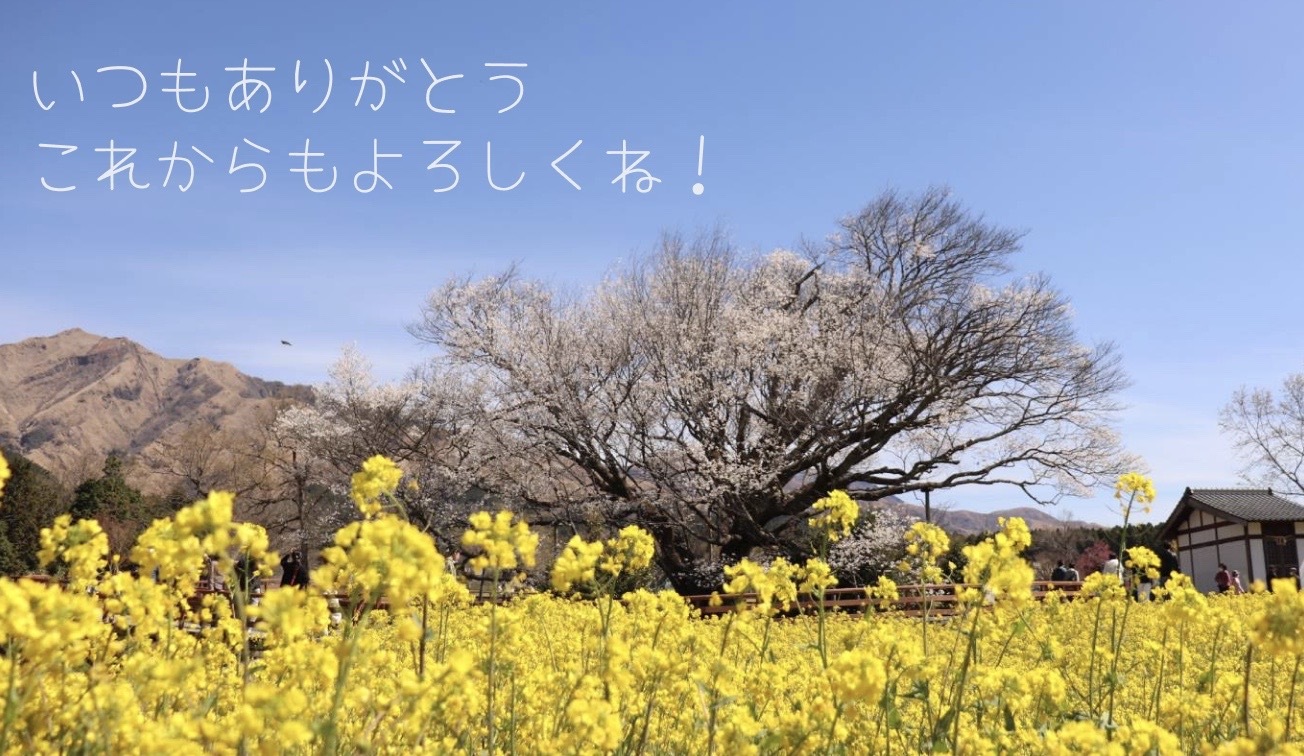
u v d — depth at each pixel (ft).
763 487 73.77
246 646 7.36
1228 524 83.15
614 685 9.64
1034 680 11.68
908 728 11.39
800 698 10.49
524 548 8.97
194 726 7.32
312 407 90.79
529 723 10.62
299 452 92.94
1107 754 8.39
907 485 78.02
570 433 75.05
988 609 13.41
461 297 79.51
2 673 7.03
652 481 78.89
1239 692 12.01
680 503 74.79
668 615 12.10
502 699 11.16
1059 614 18.99
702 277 79.82
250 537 7.91
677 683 11.03
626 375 77.15
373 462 9.19
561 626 15.67
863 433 75.87
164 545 8.06
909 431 77.30
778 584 11.51
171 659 9.29
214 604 11.38
